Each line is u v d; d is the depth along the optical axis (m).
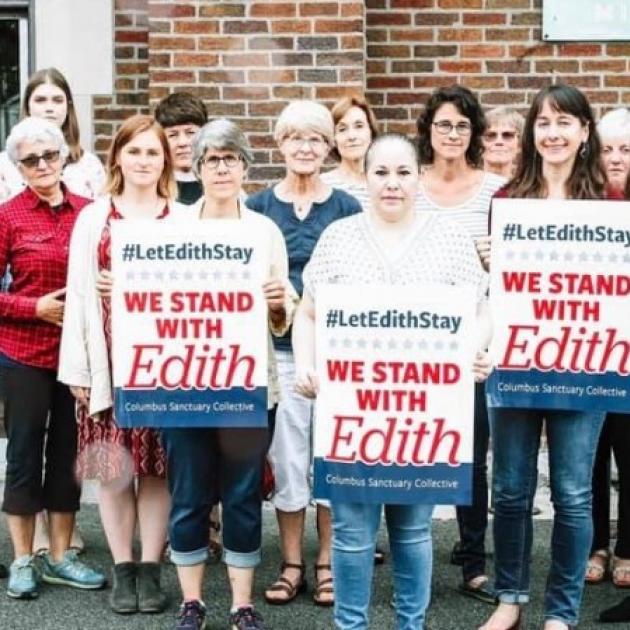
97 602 5.48
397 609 4.56
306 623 5.25
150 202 5.24
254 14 7.56
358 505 4.46
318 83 7.58
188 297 4.73
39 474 5.57
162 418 4.75
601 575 5.73
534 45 7.88
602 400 4.70
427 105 5.59
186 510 4.92
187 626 4.94
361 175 6.14
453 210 5.52
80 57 7.99
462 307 4.38
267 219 5.05
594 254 4.68
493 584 5.46
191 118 6.20
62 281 5.48
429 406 4.41
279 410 5.48
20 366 5.49
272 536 6.52
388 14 7.91
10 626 5.20
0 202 5.98
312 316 4.62
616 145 5.39
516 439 4.84
